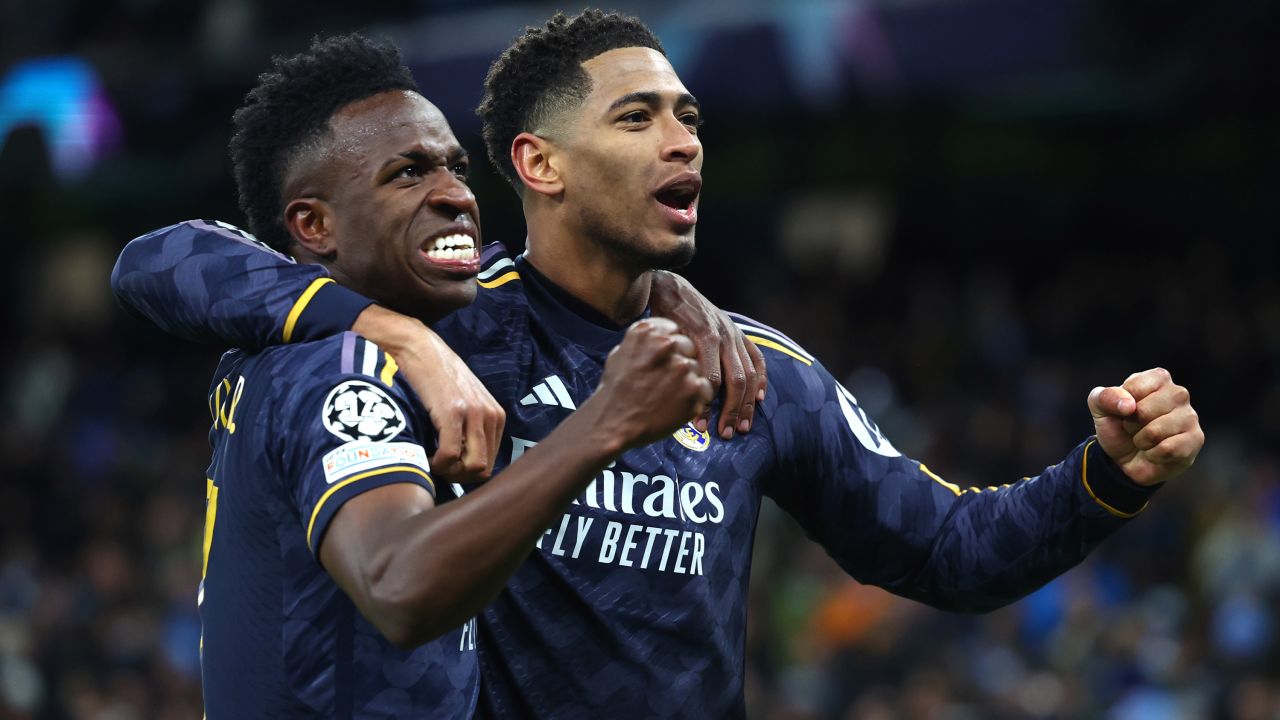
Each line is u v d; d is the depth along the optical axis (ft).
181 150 113.80
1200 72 82.79
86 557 100.83
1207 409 95.96
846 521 28.43
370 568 18.98
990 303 111.55
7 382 149.48
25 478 122.21
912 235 127.13
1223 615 74.08
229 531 22.47
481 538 18.62
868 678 76.38
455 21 98.43
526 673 24.63
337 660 21.56
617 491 25.13
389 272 23.61
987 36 84.12
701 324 27.30
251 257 23.40
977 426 94.99
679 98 26.53
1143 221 118.11
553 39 26.96
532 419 25.68
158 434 133.80
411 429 20.95
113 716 87.45
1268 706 65.77
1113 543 84.23
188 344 151.74
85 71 115.96
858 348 111.96
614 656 24.90
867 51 87.20
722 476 26.32
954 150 119.85
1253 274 111.65
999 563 27.50
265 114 24.38
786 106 94.02
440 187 23.57
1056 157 118.73
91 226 159.94
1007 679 75.20
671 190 26.17
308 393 21.03
